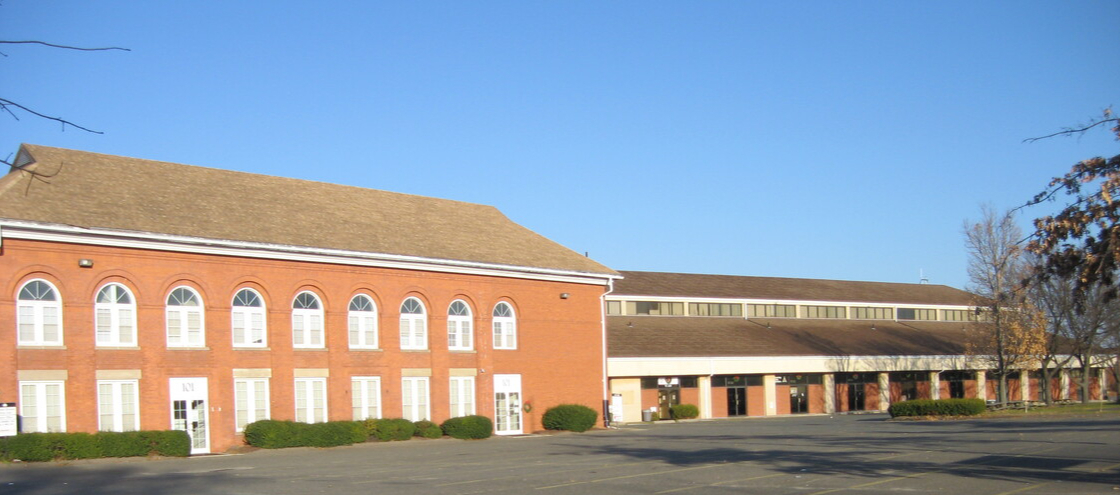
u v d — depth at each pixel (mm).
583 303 47500
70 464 27828
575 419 44156
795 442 33750
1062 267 15273
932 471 22953
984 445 30000
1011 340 56219
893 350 69188
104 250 31578
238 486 21969
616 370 55594
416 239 42000
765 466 24922
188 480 23328
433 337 40812
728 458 27562
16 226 29391
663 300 67250
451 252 42031
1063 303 54406
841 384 67250
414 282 40406
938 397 71812
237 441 34375
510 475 23969
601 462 27297
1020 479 21078
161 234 32406
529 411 43938
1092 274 14742
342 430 35719
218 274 34375
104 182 34500
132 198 34219
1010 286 54625
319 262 37219
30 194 31234
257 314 35531
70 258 30812
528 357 44469
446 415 40875
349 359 37875
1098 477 21141
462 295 42250
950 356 70938
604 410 47531
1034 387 76750
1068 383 78188
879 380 68938
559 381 45688
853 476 22234
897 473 22656
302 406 36469
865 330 74312
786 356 63188
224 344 34312
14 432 28484
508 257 44531
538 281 45406
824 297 75625
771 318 72375
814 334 70188
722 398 61250
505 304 44219
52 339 30391
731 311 70562
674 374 57875
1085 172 14508
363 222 41344
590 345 47469
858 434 37750
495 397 42844
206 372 33750
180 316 33500
